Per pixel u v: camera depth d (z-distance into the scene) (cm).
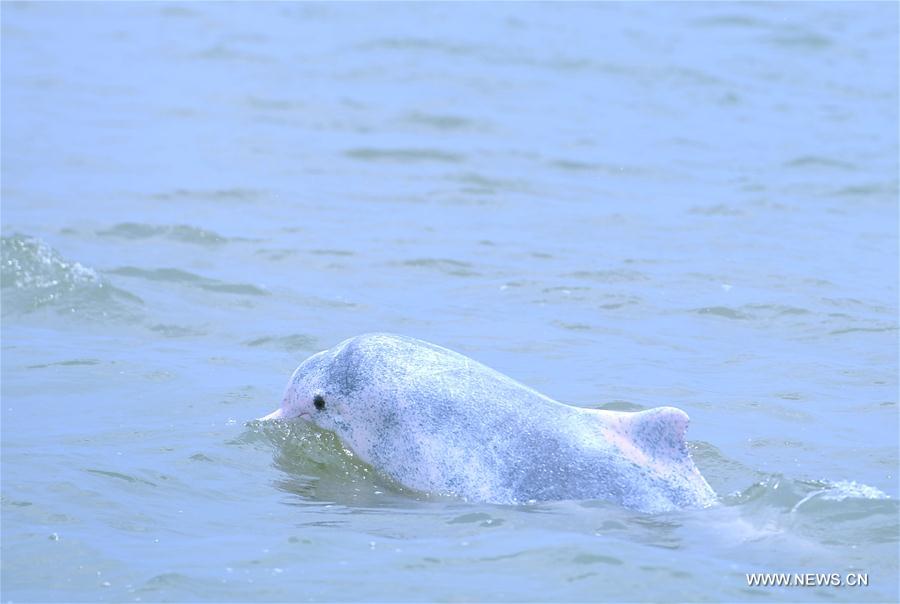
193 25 8875
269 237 4466
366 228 4659
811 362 3222
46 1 9519
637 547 2022
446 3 9694
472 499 2333
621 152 6050
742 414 2817
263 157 5766
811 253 4409
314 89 7175
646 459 2314
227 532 2119
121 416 2741
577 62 7938
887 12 9500
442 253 4328
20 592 1869
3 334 3341
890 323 3581
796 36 8662
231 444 2586
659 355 3284
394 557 1988
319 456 2539
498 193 5300
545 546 2017
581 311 3700
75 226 4469
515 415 2406
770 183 5522
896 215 5016
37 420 2703
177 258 4147
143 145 5888
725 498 2275
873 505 2178
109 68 7556
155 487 2338
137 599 1841
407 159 5856
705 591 1866
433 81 7431
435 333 3456
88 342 3303
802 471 2456
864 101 7169
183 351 3259
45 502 2227
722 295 3859
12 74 7294
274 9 9475
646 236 4628
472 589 1869
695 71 7769
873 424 2750
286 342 3353
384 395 2486
